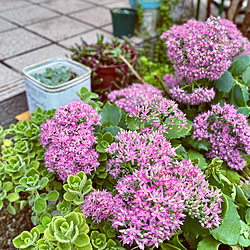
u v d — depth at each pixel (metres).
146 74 2.48
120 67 2.16
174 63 1.40
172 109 1.15
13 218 1.58
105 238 0.96
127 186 0.94
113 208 0.95
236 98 1.36
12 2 4.60
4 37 3.45
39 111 1.45
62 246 0.87
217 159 1.07
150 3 3.28
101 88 2.25
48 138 1.13
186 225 1.01
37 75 2.05
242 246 1.05
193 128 1.30
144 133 1.12
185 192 0.90
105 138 1.13
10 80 2.64
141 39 3.42
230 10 2.71
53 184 1.24
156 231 0.83
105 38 3.50
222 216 0.96
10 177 1.24
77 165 1.10
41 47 3.24
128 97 1.62
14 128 1.37
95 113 1.16
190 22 1.40
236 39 1.42
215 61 1.22
